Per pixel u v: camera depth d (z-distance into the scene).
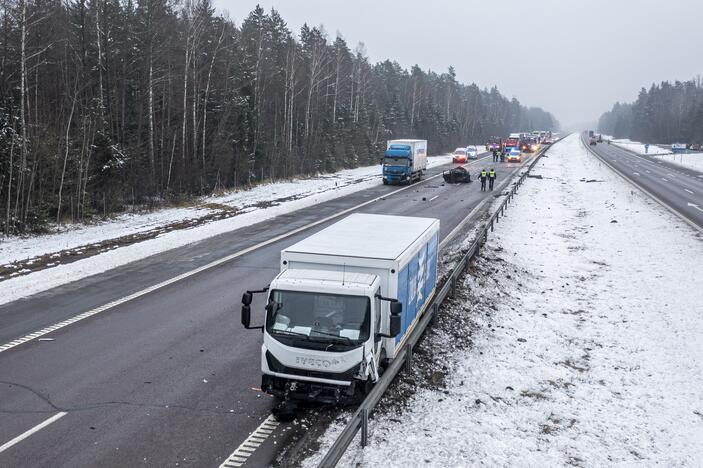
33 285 17.45
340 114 78.31
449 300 16.38
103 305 15.75
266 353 9.62
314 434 9.15
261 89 56.28
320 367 9.28
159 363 11.92
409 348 11.36
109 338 13.29
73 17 40.41
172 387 10.80
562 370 12.85
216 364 11.93
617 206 36.09
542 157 88.19
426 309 14.27
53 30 36.44
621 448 9.59
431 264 14.66
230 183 46.09
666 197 40.56
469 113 161.25
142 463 8.27
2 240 24.50
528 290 19.25
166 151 41.00
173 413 9.80
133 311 15.28
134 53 41.69
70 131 34.09
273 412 9.85
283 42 76.31
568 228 30.05
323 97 74.00
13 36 31.55
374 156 81.00
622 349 14.17
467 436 9.35
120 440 8.88
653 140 196.50
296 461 8.37
